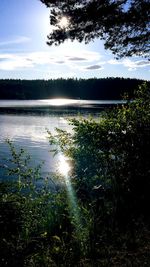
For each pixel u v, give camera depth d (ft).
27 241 16.39
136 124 22.41
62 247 16.49
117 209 20.11
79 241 16.79
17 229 16.61
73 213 19.93
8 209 16.62
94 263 15.01
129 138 22.08
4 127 143.02
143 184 21.52
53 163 63.72
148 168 21.84
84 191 23.07
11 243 15.62
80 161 23.15
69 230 19.31
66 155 23.68
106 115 23.85
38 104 418.51
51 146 91.61
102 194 22.67
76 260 15.58
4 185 17.79
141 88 24.17
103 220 19.75
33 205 18.65
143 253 15.35
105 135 22.12
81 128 22.66
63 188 24.03
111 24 39.93
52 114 224.94
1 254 15.25
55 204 20.75
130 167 21.89
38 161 66.39
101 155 22.35
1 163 63.05
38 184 40.14
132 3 40.01
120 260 14.98
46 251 16.61
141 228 17.95
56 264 15.39
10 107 328.90
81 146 22.65
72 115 210.18
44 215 19.97
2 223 16.10
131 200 20.74
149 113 22.86
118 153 22.25
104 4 39.58
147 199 20.62
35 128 140.36
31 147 89.86
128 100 24.41
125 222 18.98
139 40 42.91
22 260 15.40
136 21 39.78
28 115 218.59
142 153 21.97
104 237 17.40
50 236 18.51
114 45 43.88
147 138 22.07
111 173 22.11
